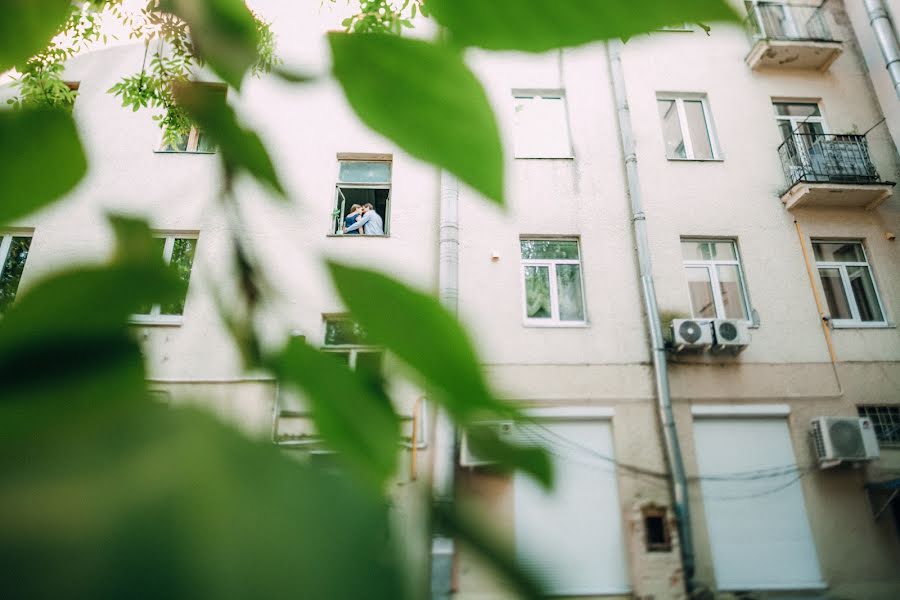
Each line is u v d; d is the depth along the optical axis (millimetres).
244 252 222
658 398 7723
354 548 132
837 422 7453
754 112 9523
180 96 257
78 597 112
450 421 190
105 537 120
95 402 150
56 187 220
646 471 7371
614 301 8242
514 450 172
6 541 117
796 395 7895
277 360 196
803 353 8125
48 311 172
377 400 197
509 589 133
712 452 7660
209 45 267
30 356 164
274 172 244
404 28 253
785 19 10117
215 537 125
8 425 141
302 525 133
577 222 8617
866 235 8797
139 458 136
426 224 7844
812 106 9789
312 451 166
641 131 9273
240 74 265
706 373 7957
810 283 8516
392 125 247
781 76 9789
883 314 8469
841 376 8008
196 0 272
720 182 9023
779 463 7621
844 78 9844
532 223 8562
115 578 115
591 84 9445
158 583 115
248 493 135
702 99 9703
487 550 141
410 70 248
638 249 8430
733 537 7215
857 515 7336
